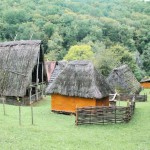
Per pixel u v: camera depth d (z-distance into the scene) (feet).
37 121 89.66
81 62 110.93
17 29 346.74
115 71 182.70
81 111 88.22
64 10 457.27
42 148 58.65
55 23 393.09
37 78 141.79
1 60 140.05
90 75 107.24
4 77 134.41
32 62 135.85
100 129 83.82
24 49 140.36
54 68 191.21
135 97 161.17
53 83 110.93
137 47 411.54
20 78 132.26
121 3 637.30
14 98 132.57
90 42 325.62
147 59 376.48
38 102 139.74
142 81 265.54
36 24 371.97
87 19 411.75
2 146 56.95
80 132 78.59
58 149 59.16
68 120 96.73
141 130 83.15
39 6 449.89
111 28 411.75
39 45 140.56
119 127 86.74
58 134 73.31
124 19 483.10
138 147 65.82
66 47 357.41
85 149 61.26
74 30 374.22
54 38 343.46
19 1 447.42
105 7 595.06
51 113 108.68
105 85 111.55
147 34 423.23
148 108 124.77
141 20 483.92
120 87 178.19
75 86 106.73
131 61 267.59
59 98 110.11
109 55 225.15
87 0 633.61
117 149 63.16
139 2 629.92
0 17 362.12
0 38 323.37
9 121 82.53
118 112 91.66
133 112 108.78
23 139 64.08
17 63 136.98
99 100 107.65
